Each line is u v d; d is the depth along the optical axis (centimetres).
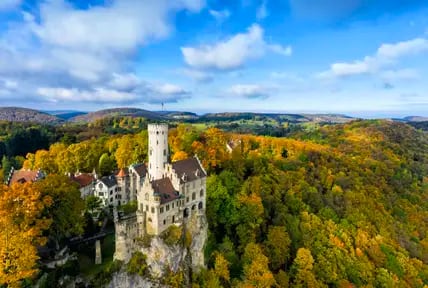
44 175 11244
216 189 10219
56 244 7875
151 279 7700
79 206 8138
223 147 14988
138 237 7994
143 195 8075
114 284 7425
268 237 10469
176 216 8600
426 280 12362
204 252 9006
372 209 15712
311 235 11831
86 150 14588
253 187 12231
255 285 8369
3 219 6444
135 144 14375
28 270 6309
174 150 12850
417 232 16425
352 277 10831
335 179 17825
